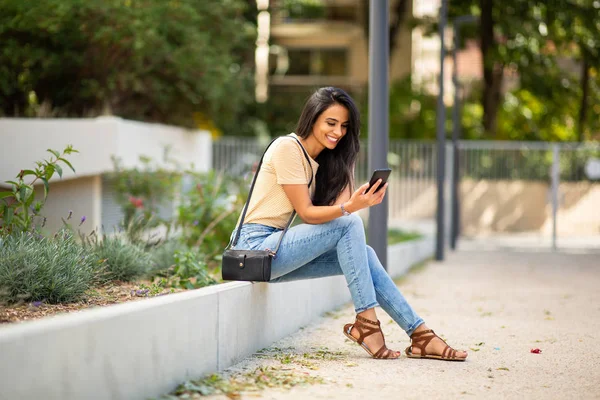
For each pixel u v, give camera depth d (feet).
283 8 119.96
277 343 23.31
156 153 56.08
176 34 61.11
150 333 16.01
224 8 68.03
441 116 60.49
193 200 39.29
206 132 69.87
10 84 56.39
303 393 16.96
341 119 20.18
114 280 25.32
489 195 88.63
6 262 20.03
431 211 81.92
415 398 16.75
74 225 48.83
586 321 29.09
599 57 94.68
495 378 18.85
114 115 59.93
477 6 98.63
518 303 34.55
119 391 15.01
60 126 48.47
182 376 17.29
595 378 19.19
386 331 25.59
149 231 35.94
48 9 52.54
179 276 26.53
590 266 56.59
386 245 35.68
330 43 126.62
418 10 124.57
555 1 89.76
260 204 20.56
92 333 14.26
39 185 49.11
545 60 100.01
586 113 102.22
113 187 48.83
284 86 127.03
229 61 67.67
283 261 20.13
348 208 19.51
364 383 17.92
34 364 13.00
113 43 55.62
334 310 31.07
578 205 86.79
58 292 20.34
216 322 18.93
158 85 59.62
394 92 111.55
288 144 20.06
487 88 102.68
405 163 82.12
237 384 17.56
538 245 79.61
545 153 87.45
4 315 18.31
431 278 46.68
